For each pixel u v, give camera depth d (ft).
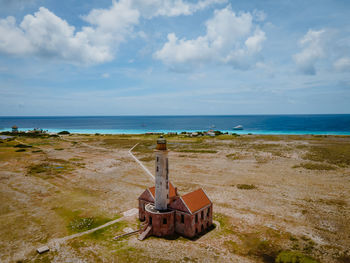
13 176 228.22
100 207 153.79
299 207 149.07
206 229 123.44
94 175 233.55
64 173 240.73
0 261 95.66
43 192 183.21
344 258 97.35
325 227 123.54
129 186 198.90
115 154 347.77
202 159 302.45
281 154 312.71
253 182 202.69
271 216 137.28
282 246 106.52
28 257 98.58
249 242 110.22
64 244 108.68
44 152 365.20
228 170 245.86
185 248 104.99
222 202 159.53
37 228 124.88
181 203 116.67
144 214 132.57
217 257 98.27
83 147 419.54
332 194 169.89
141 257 97.81
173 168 259.39
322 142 410.93
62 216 139.85
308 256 98.63
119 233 118.93
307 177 211.82
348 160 266.36
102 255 99.35
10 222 131.85
